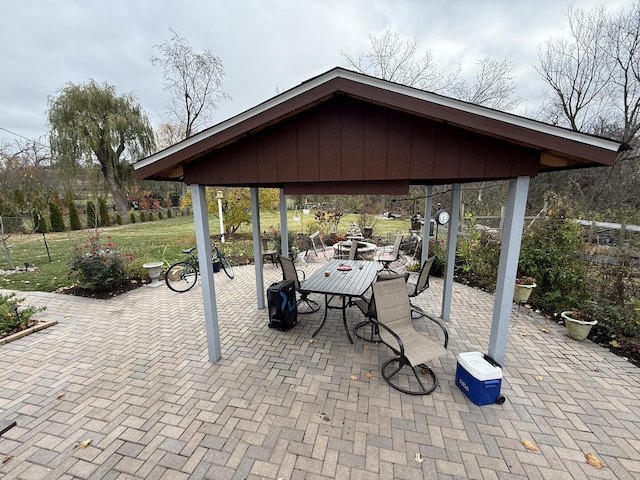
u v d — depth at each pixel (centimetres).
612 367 334
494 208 1108
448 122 240
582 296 463
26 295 603
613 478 205
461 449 231
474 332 428
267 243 1028
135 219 2112
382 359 359
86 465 222
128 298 591
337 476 211
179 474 214
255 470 217
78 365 352
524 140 228
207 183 326
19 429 256
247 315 499
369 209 1789
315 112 287
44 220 1511
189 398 293
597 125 1062
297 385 311
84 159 1716
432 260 457
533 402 281
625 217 738
